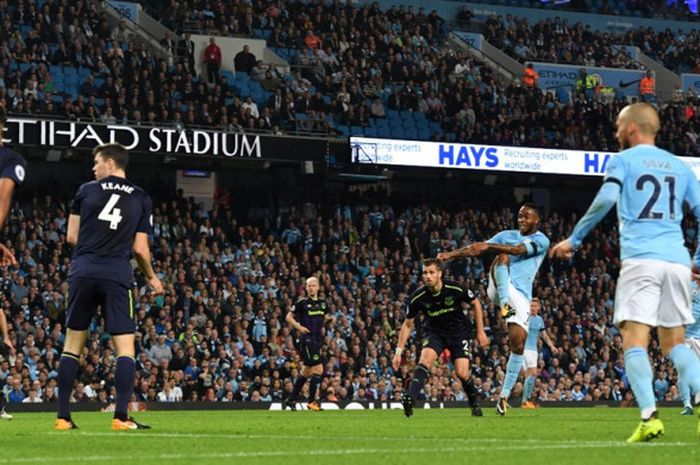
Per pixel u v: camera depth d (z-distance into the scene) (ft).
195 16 176.55
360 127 169.37
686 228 186.39
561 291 160.15
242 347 127.34
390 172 155.53
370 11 191.11
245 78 171.32
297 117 163.73
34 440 43.09
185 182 161.38
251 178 165.58
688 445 39.14
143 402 113.80
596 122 181.37
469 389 76.89
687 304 40.88
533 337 106.73
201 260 140.36
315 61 177.17
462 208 173.37
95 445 40.55
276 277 143.54
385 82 180.14
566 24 213.87
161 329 124.06
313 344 105.40
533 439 45.39
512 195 179.22
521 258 74.95
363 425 60.34
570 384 142.20
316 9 187.01
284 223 156.87
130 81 153.28
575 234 40.88
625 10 228.63
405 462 33.01
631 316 40.34
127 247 49.65
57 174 155.22
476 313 74.79
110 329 49.83
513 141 168.96
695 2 235.40
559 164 159.84
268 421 68.28
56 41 159.02
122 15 172.14
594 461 32.86
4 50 148.05
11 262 42.73
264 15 184.44
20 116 133.49
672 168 41.11
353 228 157.89
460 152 154.51
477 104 176.86
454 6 213.66
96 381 114.42
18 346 116.06
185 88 156.25
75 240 49.96
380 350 135.74
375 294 144.46
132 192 49.90
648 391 40.27
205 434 48.67
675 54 220.43
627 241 40.70
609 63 208.74
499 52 203.92
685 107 191.42
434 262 72.38
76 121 134.51
